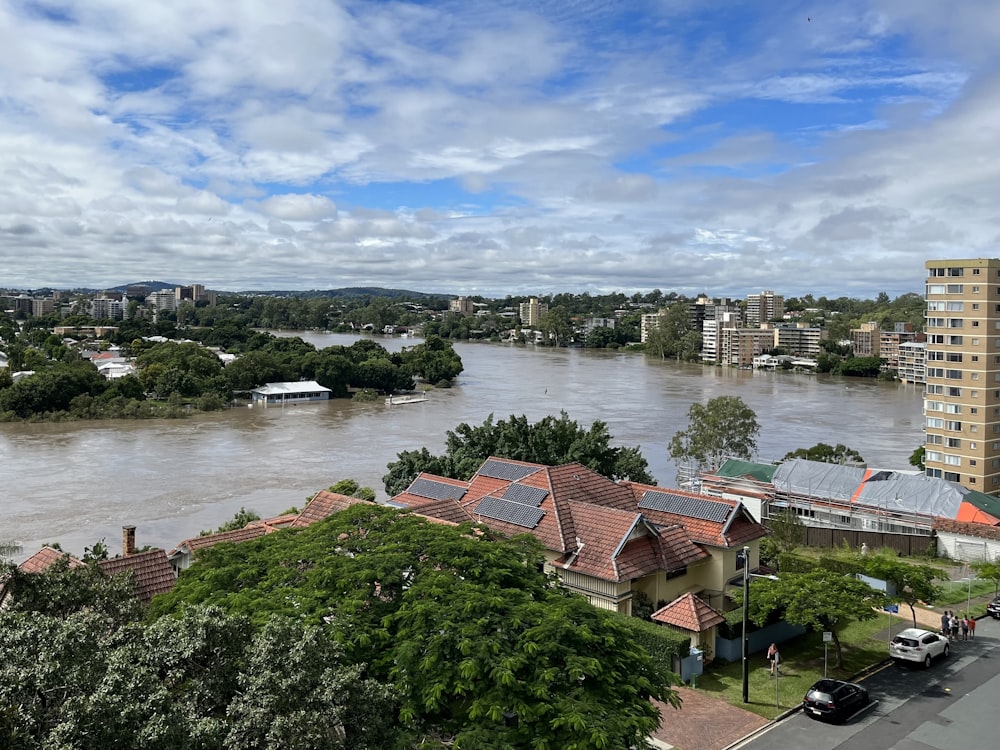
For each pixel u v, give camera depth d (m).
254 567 26.92
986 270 78.62
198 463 93.06
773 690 33.69
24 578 23.31
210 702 16.70
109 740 13.77
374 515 30.58
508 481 48.53
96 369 151.25
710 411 88.81
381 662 21.17
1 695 14.30
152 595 36.66
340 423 128.12
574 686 20.50
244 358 163.50
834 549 62.16
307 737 15.23
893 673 35.75
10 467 89.19
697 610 36.34
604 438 64.69
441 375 189.00
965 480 80.94
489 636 21.36
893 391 191.75
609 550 38.84
